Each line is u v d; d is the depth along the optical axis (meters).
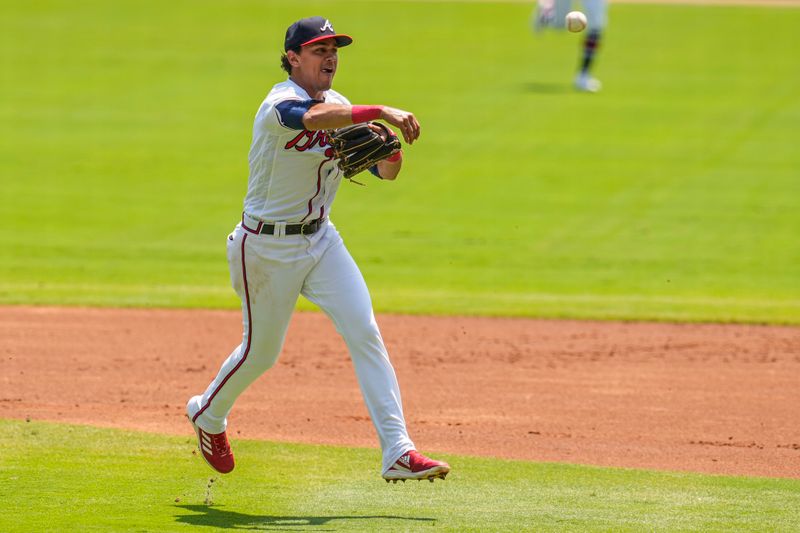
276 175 21.08
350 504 22.45
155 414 31.05
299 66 21.20
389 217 63.12
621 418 31.36
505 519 21.25
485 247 57.06
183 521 20.70
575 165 73.31
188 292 48.19
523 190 68.19
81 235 58.97
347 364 37.31
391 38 111.38
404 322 43.53
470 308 45.72
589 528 20.64
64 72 98.25
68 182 69.62
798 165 72.50
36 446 26.91
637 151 76.31
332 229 22.16
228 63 101.56
